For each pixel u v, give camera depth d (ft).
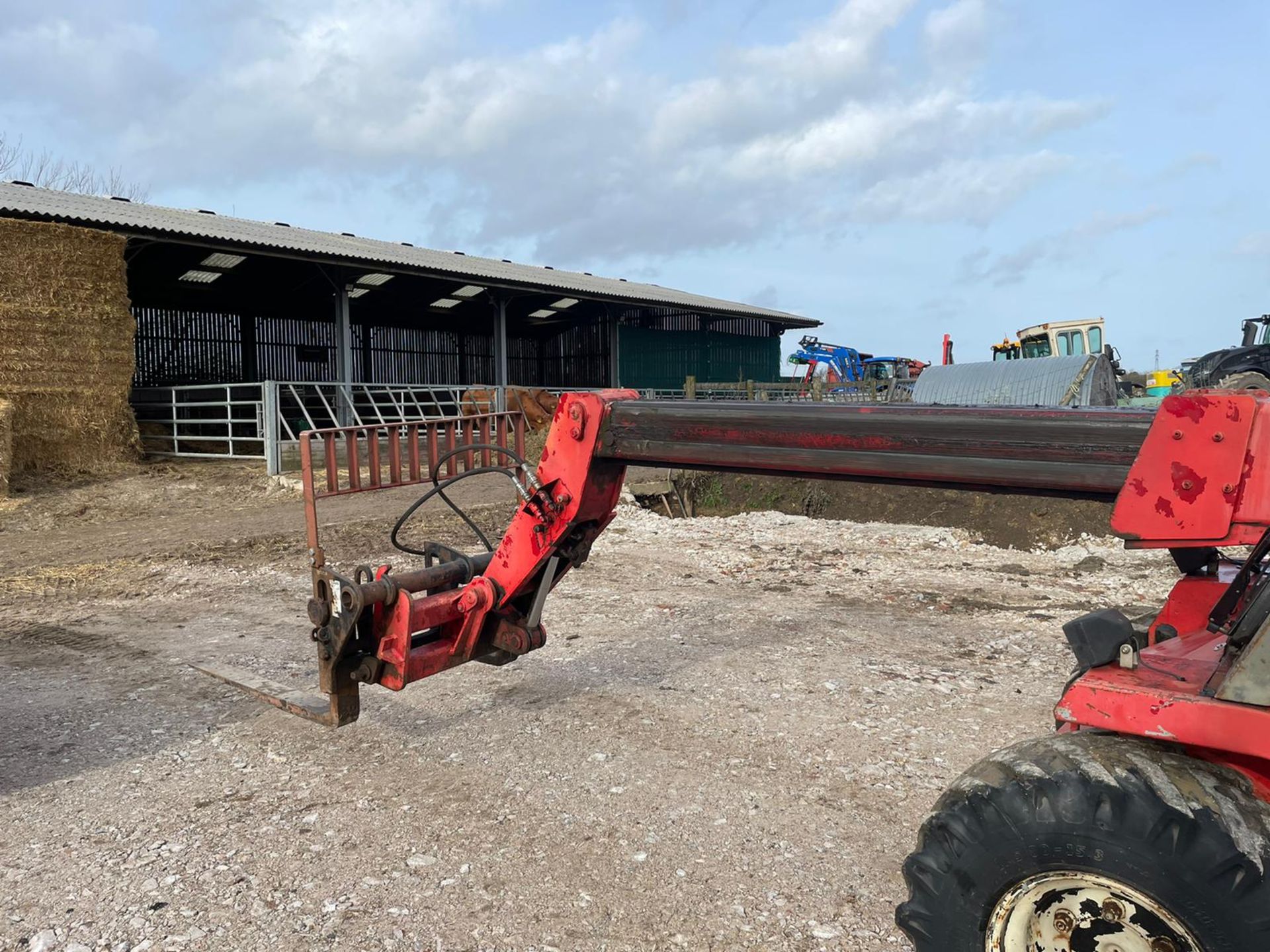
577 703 14.55
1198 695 6.10
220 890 9.13
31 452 40.60
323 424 64.08
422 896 8.99
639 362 85.15
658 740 12.99
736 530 32.45
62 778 11.96
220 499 38.14
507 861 9.66
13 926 8.53
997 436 6.95
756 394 71.72
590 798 11.15
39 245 40.19
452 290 69.92
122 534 31.17
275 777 11.93
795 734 13.16
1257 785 6.07
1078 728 7.42
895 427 7.47
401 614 10.55
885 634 18.67
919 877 6.42
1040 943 6.06
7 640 19.08
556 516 10.42
